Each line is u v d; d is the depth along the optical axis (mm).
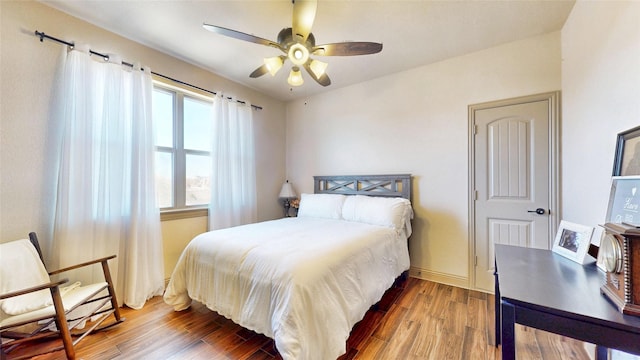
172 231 2832
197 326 1979
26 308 1546
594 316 791
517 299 905
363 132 3484
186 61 2908
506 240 2529
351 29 2273
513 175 2496
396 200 2838
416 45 2543
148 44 2553
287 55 1938
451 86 2816
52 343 1778
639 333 738
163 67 2709
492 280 2596
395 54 2723
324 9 2000
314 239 2061
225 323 2021
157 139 2750
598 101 1558
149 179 2477
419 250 3016
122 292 2312
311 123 4051
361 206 2963
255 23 2211
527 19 2125
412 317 2113
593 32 1634
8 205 1839
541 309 862
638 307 775
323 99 3904
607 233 960
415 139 3055
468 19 2129
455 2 1923
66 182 1989
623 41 1280
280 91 3877
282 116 4316
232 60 2895
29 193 1923
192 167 3088
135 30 2322
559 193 2262
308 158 4086
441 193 2881
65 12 2068
